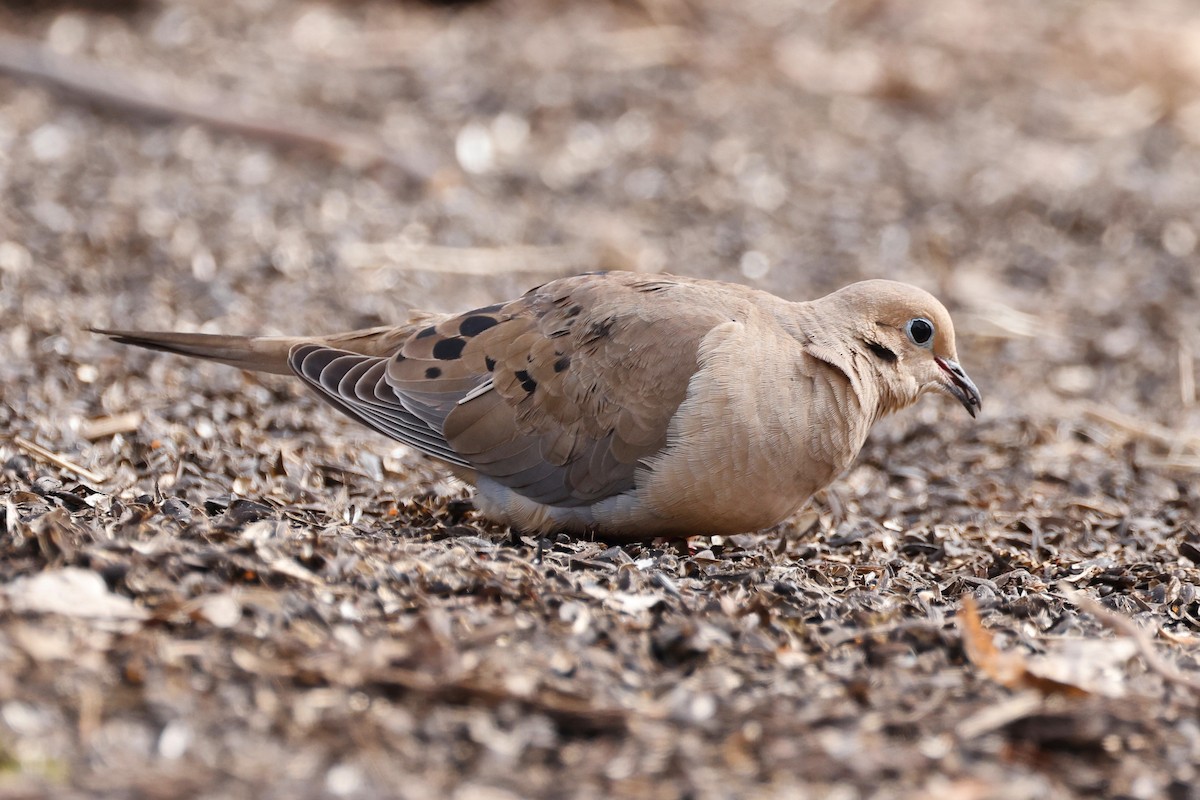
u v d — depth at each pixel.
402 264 17.08
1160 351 16.50
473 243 18.09
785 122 22.69
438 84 22.78
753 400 9.40
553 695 7.02
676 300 9.91
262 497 10.34
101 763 6.13
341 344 10.98
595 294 10.18
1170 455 13.70
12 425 11.05
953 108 23.86
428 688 6.91
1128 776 6.78
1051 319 17.38
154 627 7.19
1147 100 24.53
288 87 22.08
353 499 10.75
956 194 20.61
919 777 6.59
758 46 25.55
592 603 8.20
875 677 7.61
